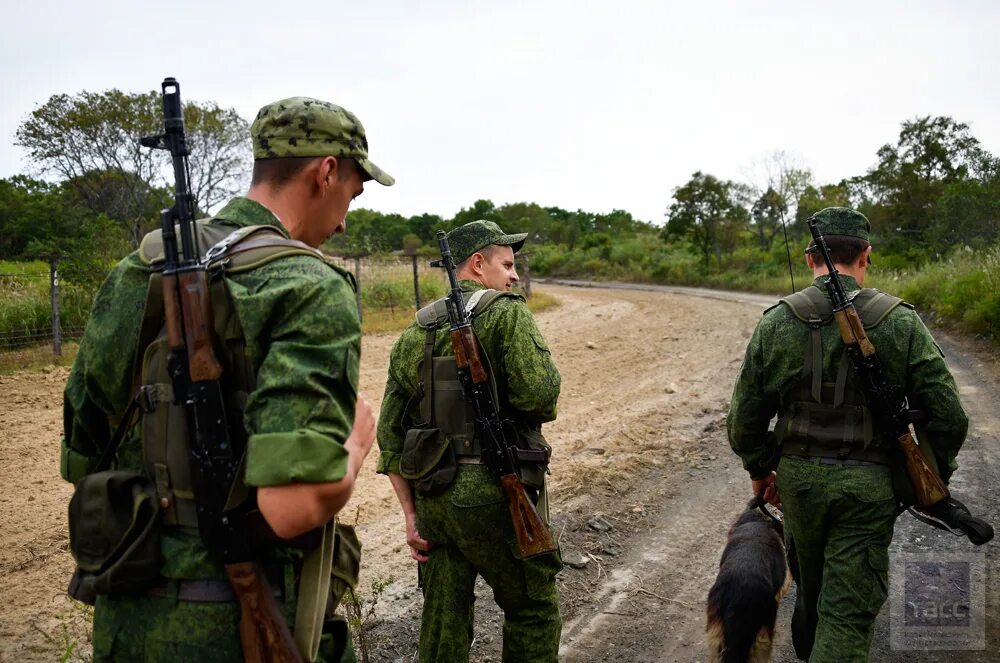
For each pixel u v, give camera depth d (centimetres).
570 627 388
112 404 154
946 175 2828
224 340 143
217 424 140
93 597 149
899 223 2861
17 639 374
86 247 1688
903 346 263
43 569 462
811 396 268
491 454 244
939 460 274
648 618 396
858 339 261
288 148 163
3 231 3041
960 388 901
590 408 922
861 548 262
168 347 145
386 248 4412
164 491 145
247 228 154
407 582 431
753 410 286
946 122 2831
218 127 2414
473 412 248
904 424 261
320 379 138
